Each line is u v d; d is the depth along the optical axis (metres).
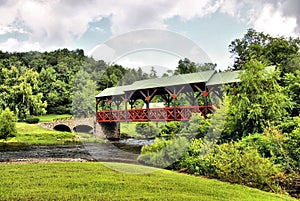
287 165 7.45
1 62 49.47
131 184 6.71
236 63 27.98
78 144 23.23
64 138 26.19
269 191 6.88
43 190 6.25
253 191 6.57
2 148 20.67
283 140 8.02
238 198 5.92
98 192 6.11
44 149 19.97
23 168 8.98
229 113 10.12
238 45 28.27
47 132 28.00
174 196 5.88
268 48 22.00
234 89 10.84
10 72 36.03
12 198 5.69
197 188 6.58
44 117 36.88
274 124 9.71
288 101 10.20
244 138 9.23
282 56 20.83
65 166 9.16
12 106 33.47
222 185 6.97
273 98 10.04
